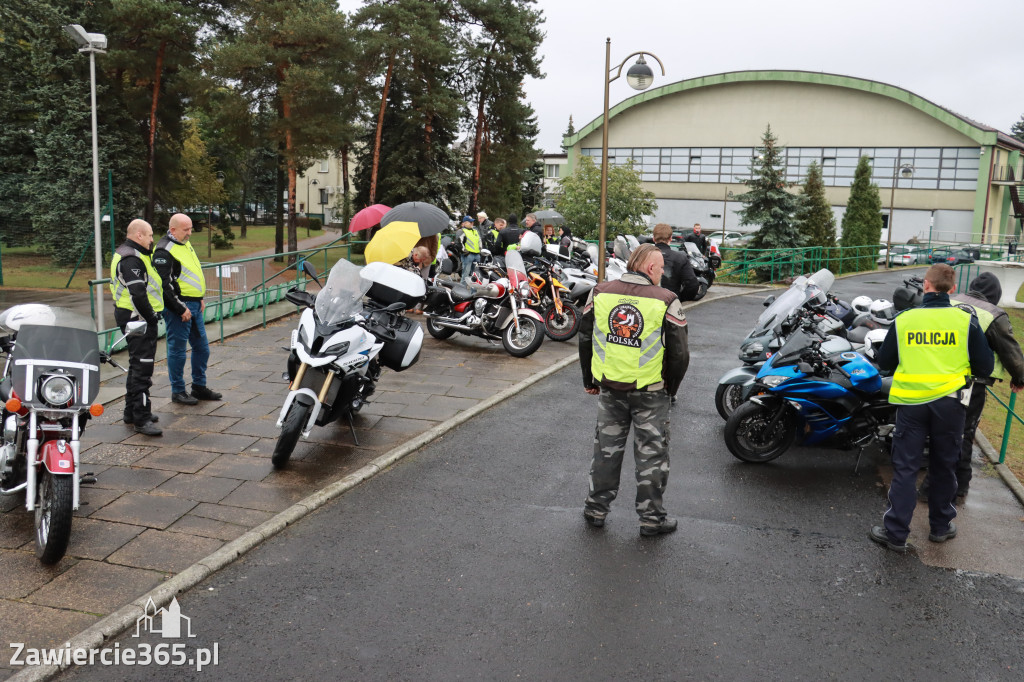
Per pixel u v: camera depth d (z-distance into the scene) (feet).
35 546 14.98
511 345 34.09
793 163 179.63
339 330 20.03
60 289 80.59
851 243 100.17
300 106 96.02
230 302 40.22
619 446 16.62
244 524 16.34
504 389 28.45
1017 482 20.06
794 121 178.29
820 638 12.78
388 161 115.14
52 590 13.46
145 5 90.99
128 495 17.62
